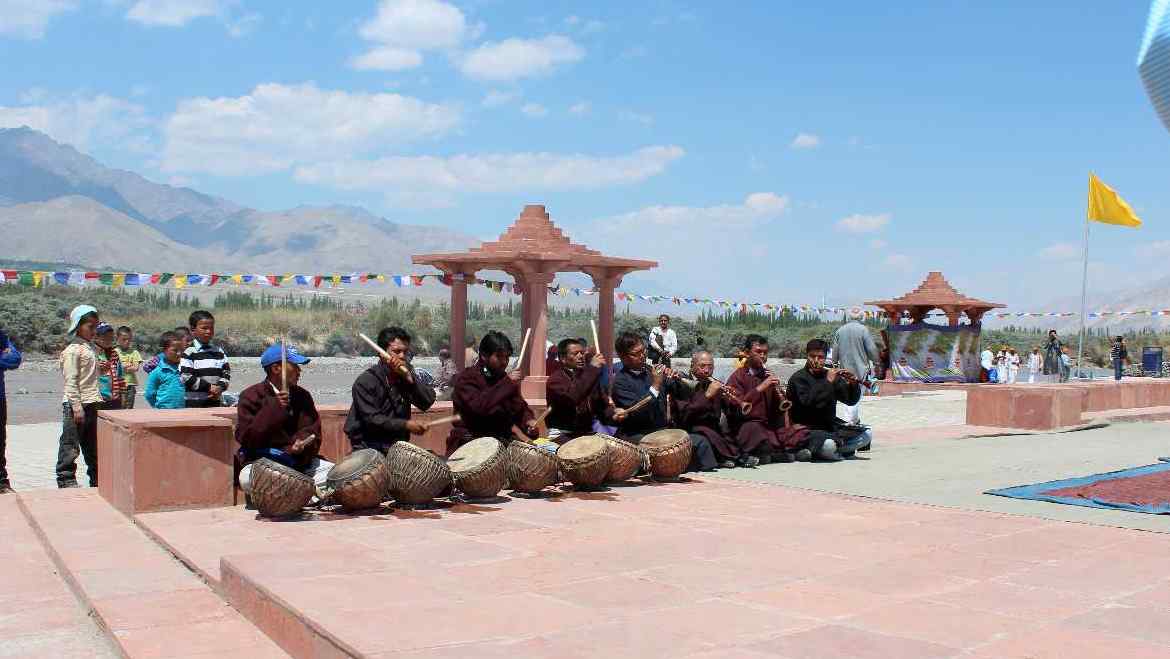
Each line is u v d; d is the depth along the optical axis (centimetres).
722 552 643
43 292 7650
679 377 1141
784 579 569
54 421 2172
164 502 823
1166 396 2155
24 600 608
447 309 8962
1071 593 544
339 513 796
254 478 759
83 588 598
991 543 681
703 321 8006
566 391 1024
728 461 1107
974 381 2942
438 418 1059
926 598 529
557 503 846
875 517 785
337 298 11212
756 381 1160
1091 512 818
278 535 711
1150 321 10200
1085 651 437
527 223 1839
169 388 1075
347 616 461
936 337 2930
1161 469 1127
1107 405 2002
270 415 811
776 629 466
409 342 877
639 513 798
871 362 1573
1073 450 1352
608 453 914
